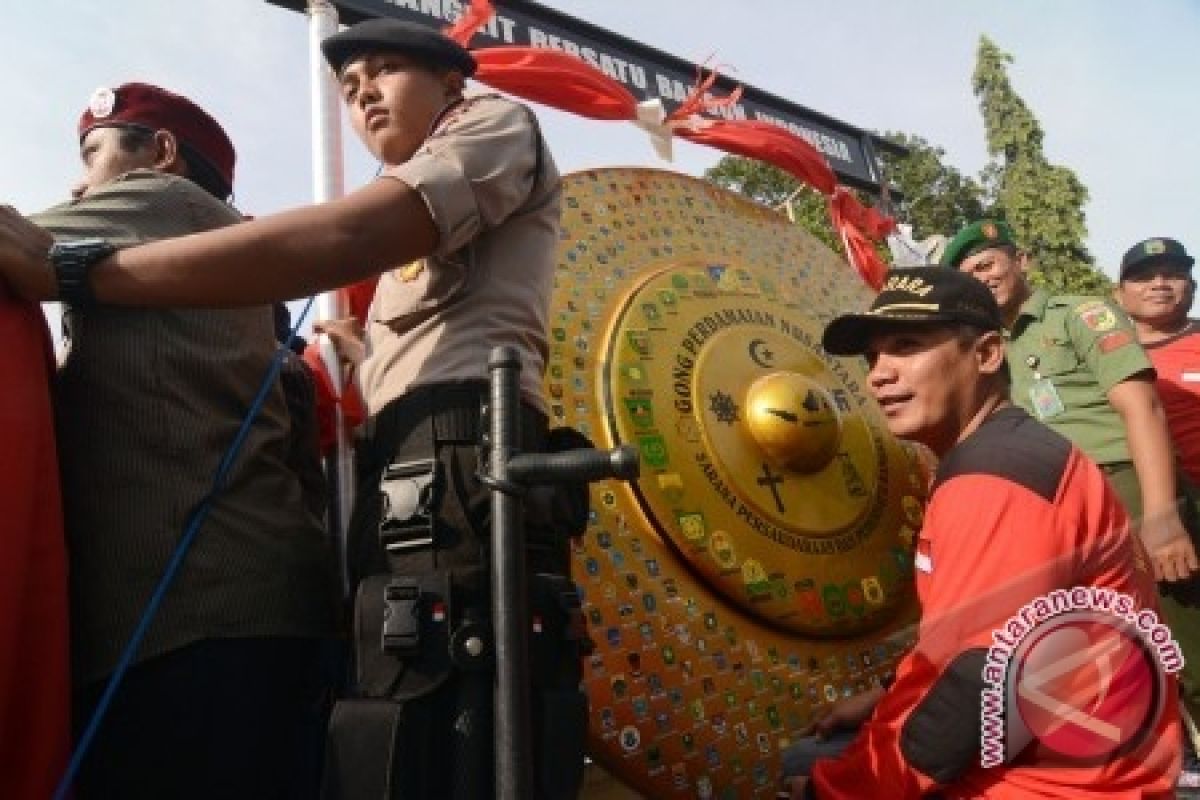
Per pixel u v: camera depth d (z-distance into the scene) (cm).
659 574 306
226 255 183
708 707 300
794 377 344
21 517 178
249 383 219
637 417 316
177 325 208
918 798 214
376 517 200
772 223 425
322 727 217
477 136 205
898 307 260
